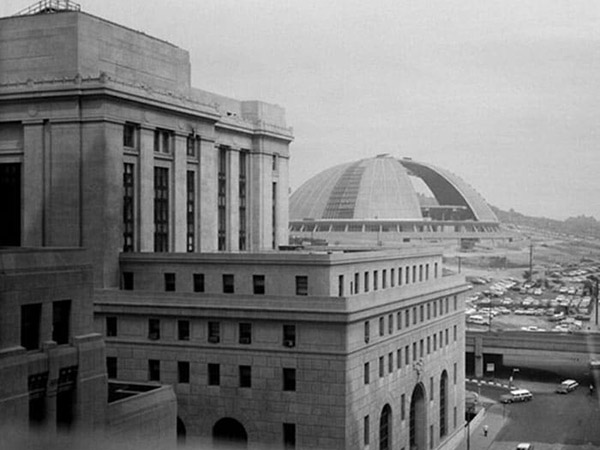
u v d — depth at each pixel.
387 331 89.81
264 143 127.31
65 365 56.22
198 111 103.81
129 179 93.62
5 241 93.88
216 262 88.19
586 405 129.12
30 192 91.75
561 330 151.50
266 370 81.62
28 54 92.06
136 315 86.31
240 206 124.81
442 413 109.69
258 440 81.94
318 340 79.75
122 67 96.69
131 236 93.88
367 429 84.19
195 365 84.06
